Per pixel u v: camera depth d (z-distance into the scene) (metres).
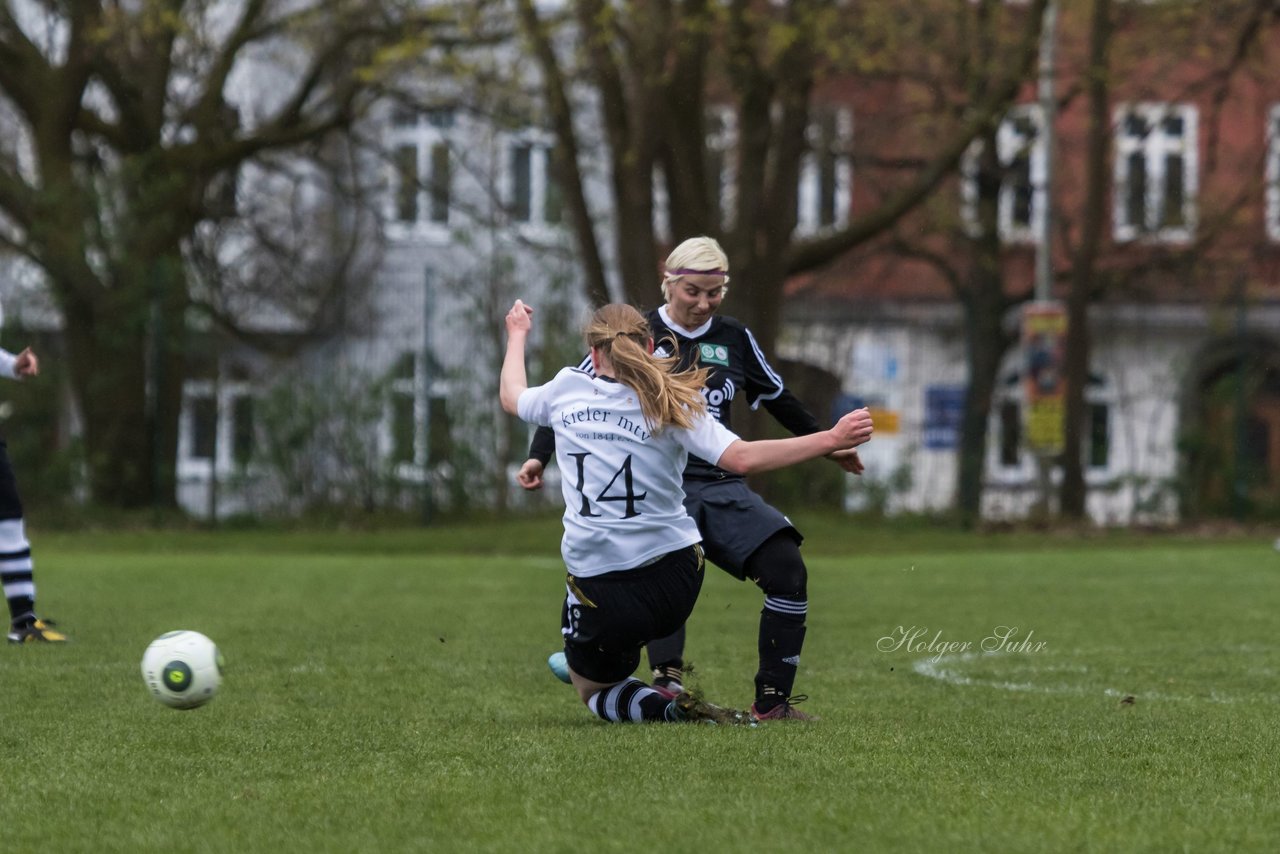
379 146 97.12
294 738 20.00
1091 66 85.44
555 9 86.62
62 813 15.45
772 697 22.00
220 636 33.28
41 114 84.75
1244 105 115.19
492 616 38.12
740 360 23.94
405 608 40.22
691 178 75.06
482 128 104.44
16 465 80.00
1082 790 16.52
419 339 82.56
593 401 20.28
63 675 26.41
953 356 85.19
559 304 83.12
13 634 31.81
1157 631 35.62
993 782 16.89
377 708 23.03
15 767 17.95
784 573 22.11
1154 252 104.00
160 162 86.25
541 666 28.48
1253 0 90.44
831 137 106.25
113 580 48.66
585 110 96.25
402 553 72.12
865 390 85.06
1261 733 20.72
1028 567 56.53
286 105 91.38
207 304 81.44
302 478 81.25
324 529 79.94
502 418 81.94
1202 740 20.03
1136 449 89.44
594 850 13.68
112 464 80.75
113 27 82.38
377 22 86.31
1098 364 90.69
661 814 15.12
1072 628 36.16
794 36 70.56
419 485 81.19
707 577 52.44
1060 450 80.06
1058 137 107.31
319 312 86.94
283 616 37.72
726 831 14.36
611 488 20.14
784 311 85.31
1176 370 89.75
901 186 98.94
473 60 83.12
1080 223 106.31
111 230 81.44
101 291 80.50
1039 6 78.25
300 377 81.62
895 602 42.50
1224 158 113.12
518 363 21.45
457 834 14.34
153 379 79.38
